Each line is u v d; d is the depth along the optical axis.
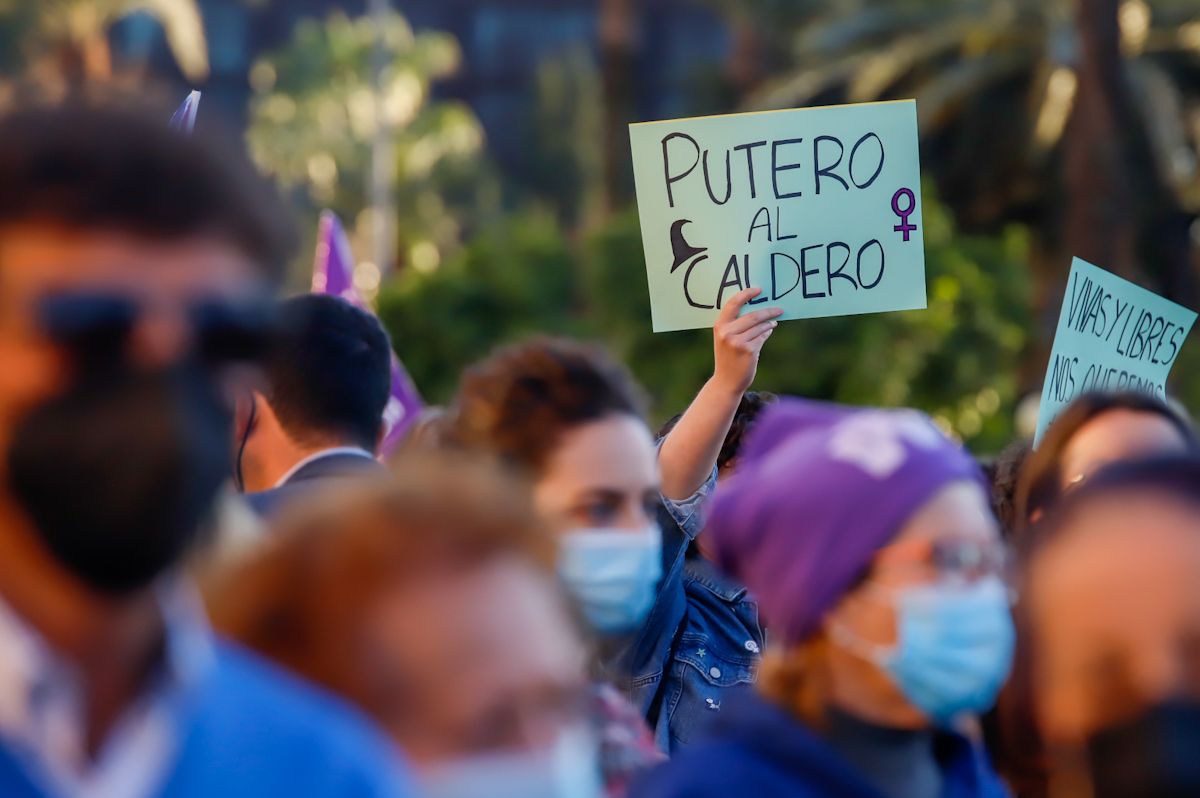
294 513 4.51
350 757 3.83
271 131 120.81
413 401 16.12
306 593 4.27
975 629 5.39
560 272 51.34
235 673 3.84
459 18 136.25
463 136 122.88
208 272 3.55
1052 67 55.62
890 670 5.43
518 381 6.68
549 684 4.17
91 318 3.39
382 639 4.14
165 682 3.63
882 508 5.41
